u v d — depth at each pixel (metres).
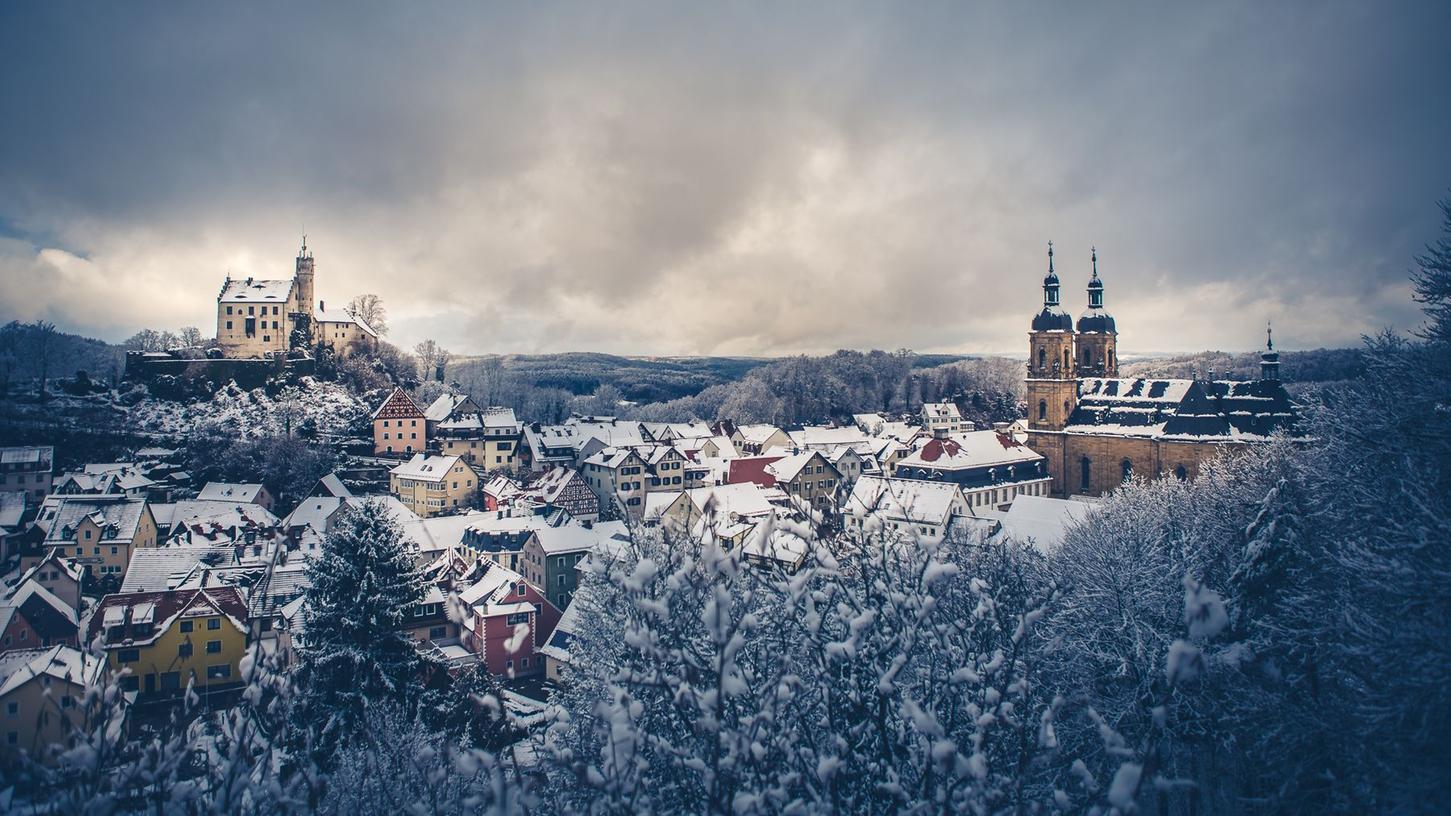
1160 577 33.94
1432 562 17.62
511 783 8.95
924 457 102.38
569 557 71.31
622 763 8.95
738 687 9.31
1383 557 19.69
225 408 138.50
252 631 52.50
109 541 85.50
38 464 108.88
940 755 8.92
